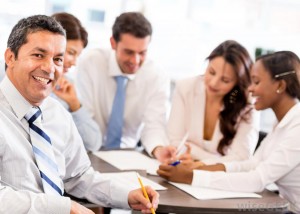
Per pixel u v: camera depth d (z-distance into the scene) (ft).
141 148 8.29
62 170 5.21
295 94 6.41
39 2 12.64
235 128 7.59
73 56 7.42
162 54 13.99
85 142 7.52
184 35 13.79
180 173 6.13
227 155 7.45
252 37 12.82
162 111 8.64
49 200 4.36
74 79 9.61
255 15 12.88
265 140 6.94
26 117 4.72
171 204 5.28
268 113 11.13
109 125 8.56
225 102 7.61
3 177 4.53
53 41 4.56
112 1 14.11
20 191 4.35
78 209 4.43
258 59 6.62
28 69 4.49
